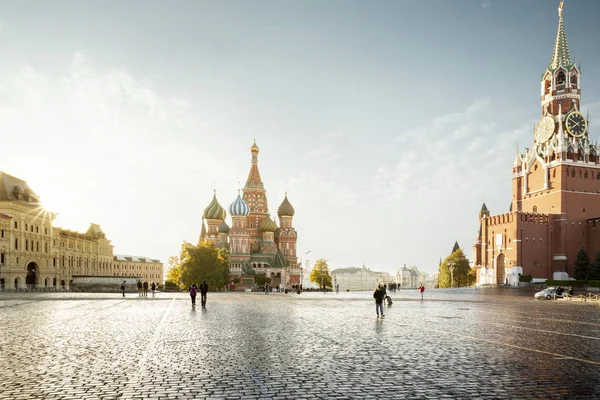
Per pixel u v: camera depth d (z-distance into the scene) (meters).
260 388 12.43
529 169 136.00
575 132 128.12
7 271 105.19
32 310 40.47
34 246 117.69
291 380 13.31
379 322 30.11
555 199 125.00
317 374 14.05
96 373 14.17
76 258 151.38
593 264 107.50
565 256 121.06
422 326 27.48
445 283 172.75
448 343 20.28
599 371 14.52
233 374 14.06
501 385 12.77
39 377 13.66
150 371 14.46
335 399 11.44
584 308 45.66
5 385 12.73
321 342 20.58
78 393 11.93
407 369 14.76
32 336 22.55
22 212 111.94
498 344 19.98
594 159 128.00
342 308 45.12
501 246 127.19
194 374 14.05
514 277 120.69
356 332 24.39
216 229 192.50
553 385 12.80
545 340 21.30
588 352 17.98
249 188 197.25
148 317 33.56
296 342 20.58
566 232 122.31
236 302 56.78
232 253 172.88
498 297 71.62
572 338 22.03
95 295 79.00
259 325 28.03
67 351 18.09
